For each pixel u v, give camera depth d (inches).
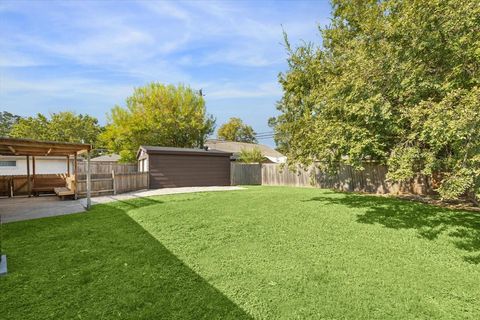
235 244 183.5
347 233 208.2
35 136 1095.0
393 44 210.5
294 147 376.8
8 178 442.0
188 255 162.7
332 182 562.9
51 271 139.5
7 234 205.3
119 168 713.0
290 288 122.0
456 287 122.9
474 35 175.0
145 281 128.7
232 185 674.2
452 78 195.2
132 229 220.4
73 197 398.3
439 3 181.8
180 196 418.9
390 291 119.1
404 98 205.9
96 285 124.6
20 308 106.1
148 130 884.6
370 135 214.8
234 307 106.9
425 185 426.0
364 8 352.2
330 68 339.6
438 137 155.6
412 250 170.9
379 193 479.8
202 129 1004.6
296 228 222.8
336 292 118.3
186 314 102.2
